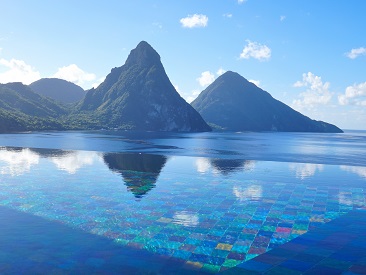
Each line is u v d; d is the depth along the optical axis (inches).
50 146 2485.2
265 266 453.4
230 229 595.2
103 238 548.1
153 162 1529.3
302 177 1152.8
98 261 467.5
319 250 505.7
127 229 589.9
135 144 3051.2
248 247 517.0
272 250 506.0
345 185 1003.9
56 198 792.9
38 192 851.4
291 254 490.9
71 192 857.5
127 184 971.9
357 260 470.6
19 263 458.3
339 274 430.3
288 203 776.9
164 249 508.1
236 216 671.1
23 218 639.8
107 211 693.9
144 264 459.5
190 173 1203.2
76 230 581.6
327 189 937.5
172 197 821.9
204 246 519.8
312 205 761.0
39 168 1255.5
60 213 674.8
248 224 622.8
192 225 614.9
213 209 719.1
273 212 701.9
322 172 1288.1
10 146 2404.0
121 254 489.7
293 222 636.1
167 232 577.9
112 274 431.2
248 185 984.3
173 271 441.1
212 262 466.0
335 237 559.2
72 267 448.8
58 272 434.3
